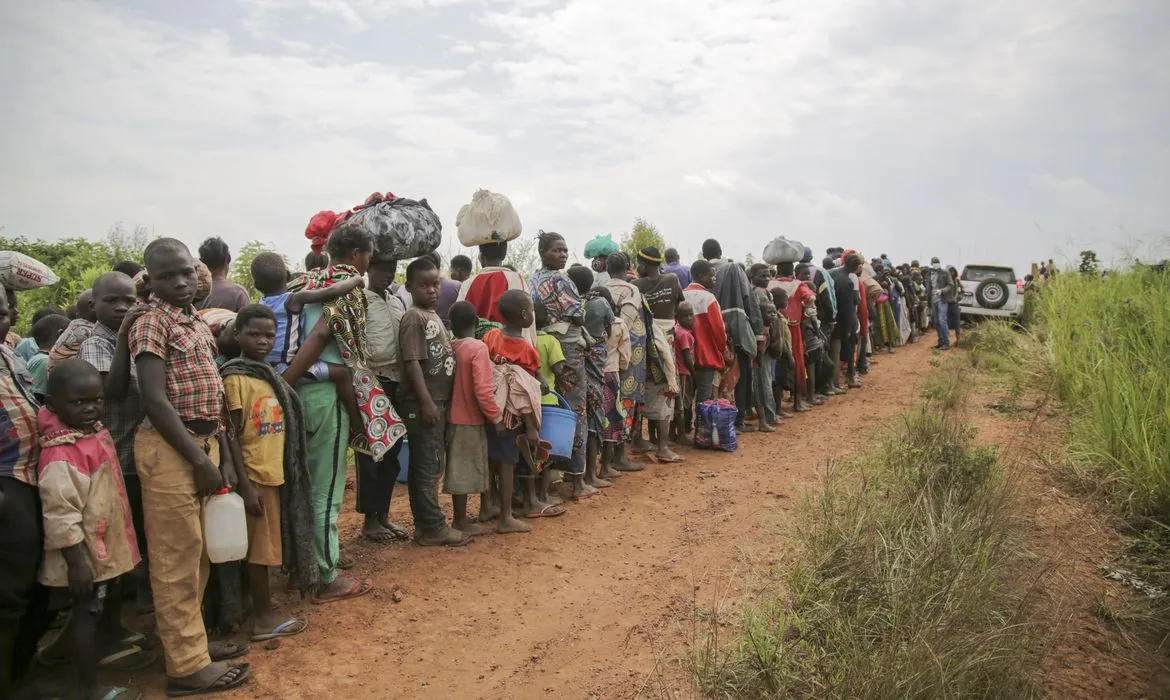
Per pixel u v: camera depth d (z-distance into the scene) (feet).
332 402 15.49
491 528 20.20
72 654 12.47
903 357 55.62
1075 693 13.00
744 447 29.86
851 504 17.63
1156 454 20.33
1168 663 14.08
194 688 12.22
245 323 13.93
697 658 13.24
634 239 70.74
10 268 15.07
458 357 18.97
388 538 19.11
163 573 12.03
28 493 11.10
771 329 33.14
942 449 20.48
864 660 12.09
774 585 15.99
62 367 11.33
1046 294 45.73
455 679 13.16
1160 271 37.91
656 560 18.30
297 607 15.48
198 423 12.37
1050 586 15.65
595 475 24.27
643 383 26.18
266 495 13.94
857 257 43.14
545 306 21.93
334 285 15.42
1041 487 21.44
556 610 15.78
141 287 14.94
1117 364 26.07
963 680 11.71
